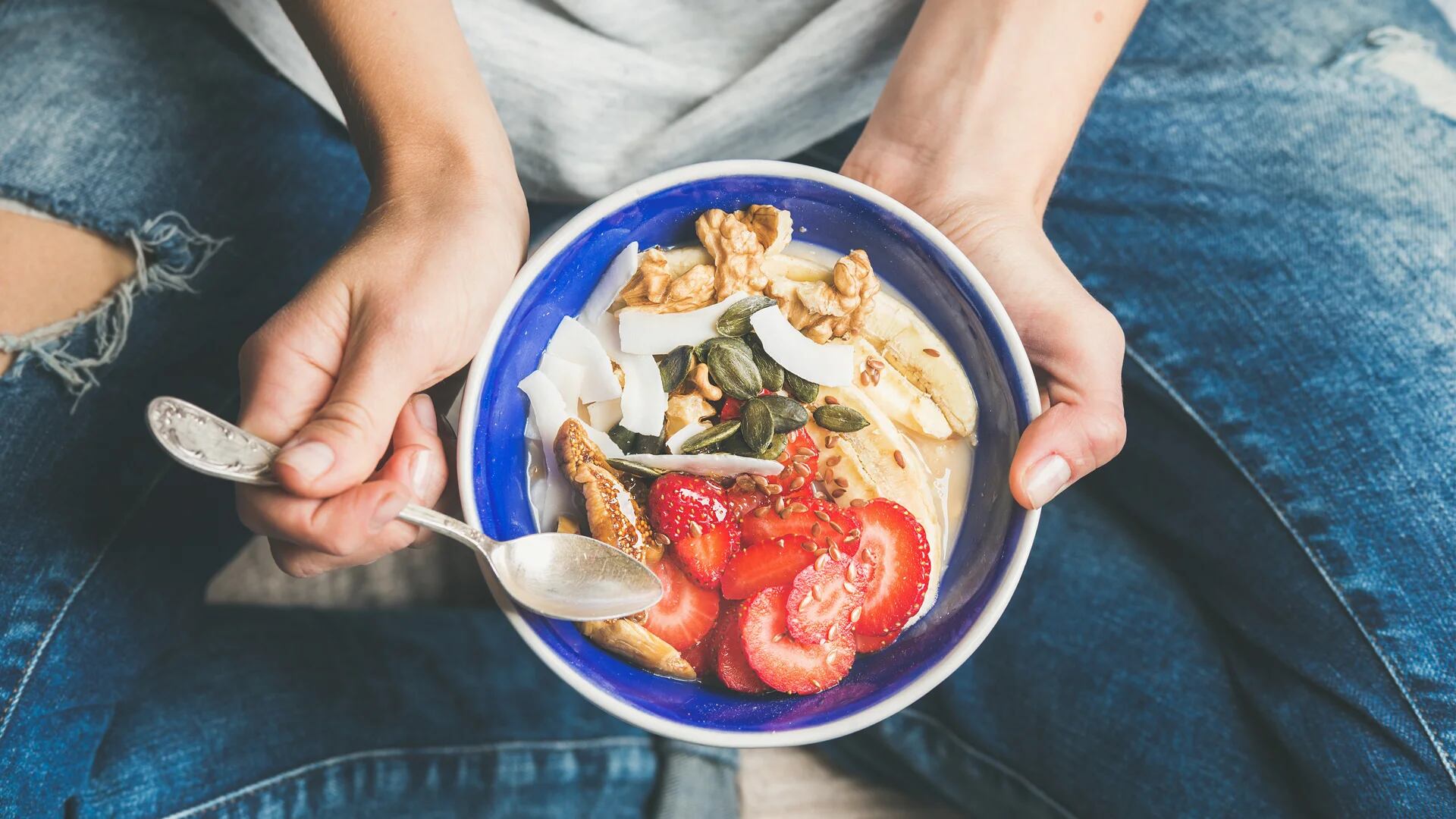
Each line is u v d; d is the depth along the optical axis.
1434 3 0.80
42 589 0.60
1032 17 0.57
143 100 0.63
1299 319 0.65
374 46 0.54
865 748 0.74
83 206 0.60
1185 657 0.68
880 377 0.52
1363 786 0.63
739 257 0.52
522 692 0.73
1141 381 0.68
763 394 0.52
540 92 0.62
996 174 0.56
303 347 0.49
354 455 0.47
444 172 0.52
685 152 0.63
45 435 0.59
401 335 0.49
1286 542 0.65
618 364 0.52
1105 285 0.68
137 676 0.67
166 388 0.63
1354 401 0.64
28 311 0.59
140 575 0.64
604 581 0.50
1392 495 0.63
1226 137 0.68
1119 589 0.70
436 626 0.75
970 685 0.70
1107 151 0.68
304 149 0.65
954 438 0.53
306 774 0.68
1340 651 0.63
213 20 0.65
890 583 0.50
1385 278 0.65
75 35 0.64
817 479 0.52
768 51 0.63
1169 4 0.70
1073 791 0.69
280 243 0.65
